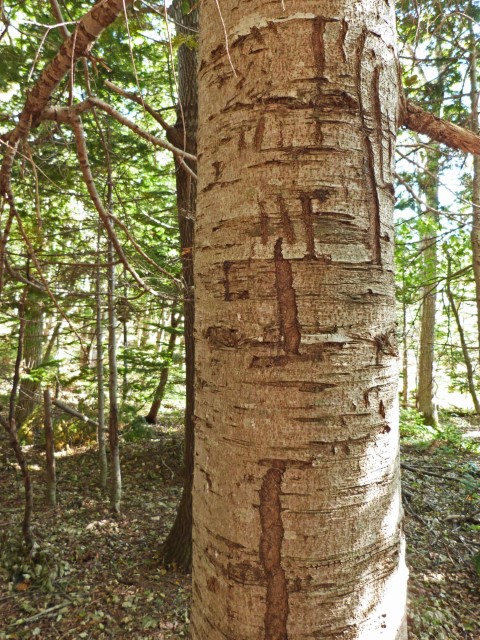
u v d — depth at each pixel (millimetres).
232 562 854
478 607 3539
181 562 4098
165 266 5066
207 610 906
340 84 827
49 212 4633
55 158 3428
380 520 869
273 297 822
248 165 841
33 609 3438
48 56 3941
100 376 6133
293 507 813
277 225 822
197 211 976
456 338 13156
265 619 826
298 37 824
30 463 6848
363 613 842
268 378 821
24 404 7980
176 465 6922
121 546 4477
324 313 815
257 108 838
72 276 3258
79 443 7742
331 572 817
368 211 853
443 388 15133
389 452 891
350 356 828
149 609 3494
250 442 834
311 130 817
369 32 864
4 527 4652
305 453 811
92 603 3547
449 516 5012
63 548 4348
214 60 914
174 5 3816
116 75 4219
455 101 4938
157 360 7371
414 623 3252
